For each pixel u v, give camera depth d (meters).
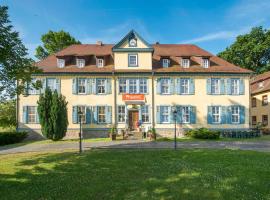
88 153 18.88
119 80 34.09
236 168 13.38
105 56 35.16
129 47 34.28
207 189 10.02
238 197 9.15
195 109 34.09
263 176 11.78
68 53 36.00
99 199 9.17
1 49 14.95
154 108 33.97
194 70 34.31
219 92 34.38
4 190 10.22
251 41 55.31
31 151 21.09
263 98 44.41
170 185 10.62
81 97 33.78
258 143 25.42
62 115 28.72
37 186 10.69
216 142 26.30
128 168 13.81
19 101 33.44
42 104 28.44
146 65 34.25
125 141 27.55
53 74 33.62
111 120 33.78
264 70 55.56
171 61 35.72
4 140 28.12
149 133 30.52
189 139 29.27
